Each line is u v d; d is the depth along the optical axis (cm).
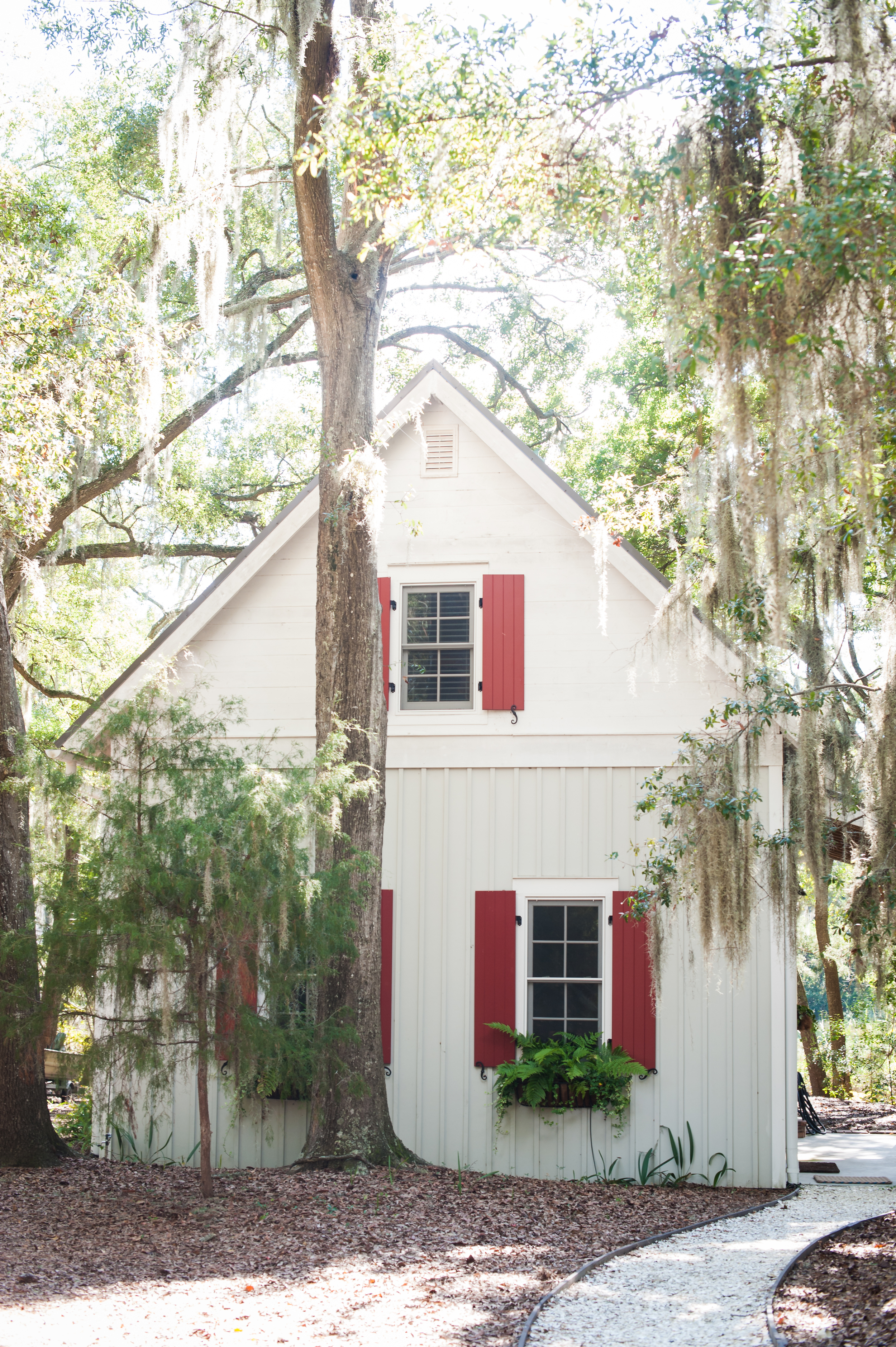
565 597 1141
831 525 828
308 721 1155
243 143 1284
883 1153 1230
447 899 1109
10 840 1003
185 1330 563
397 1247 736
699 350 745
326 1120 984
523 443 1159
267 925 805
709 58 729
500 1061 1070
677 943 1066
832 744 930
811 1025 1525
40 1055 1030
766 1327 561
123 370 1242
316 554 1154
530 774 1117
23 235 1266
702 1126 1038
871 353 713
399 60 883
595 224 816
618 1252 732
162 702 1152
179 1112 1096
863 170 641
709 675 1100
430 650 1171
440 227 874
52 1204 841
